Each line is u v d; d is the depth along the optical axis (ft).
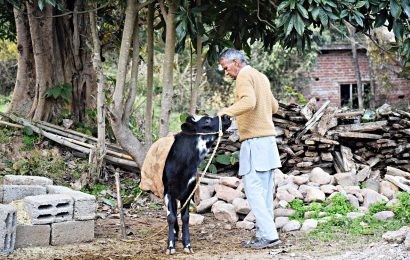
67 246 17.25
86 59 32.42
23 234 16.70
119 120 24.94
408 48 23.41
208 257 15.98
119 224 20.88
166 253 16.47
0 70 58.85
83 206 17.84
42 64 30.83
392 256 14.94
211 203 22.72
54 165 27.04
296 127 26.91
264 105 16.99
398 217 19.95
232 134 27.66
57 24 31.81
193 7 25.00
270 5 27.07
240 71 16.83
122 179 27.40
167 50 25.14
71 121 30.71
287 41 28.43
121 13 31.96
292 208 21.45
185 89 57.62
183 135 16.88
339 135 27.14
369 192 22.21
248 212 21.43
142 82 43.88
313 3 20.66
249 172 17.06
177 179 16.67
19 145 28.66
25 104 31.73
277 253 16.24
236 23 28.43
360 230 18.49
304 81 62.28
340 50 62.34
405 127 26.91
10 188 18.45
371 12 21.95
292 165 27.35
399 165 27.68
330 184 23.32
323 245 17.03
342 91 63.87
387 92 59.52
